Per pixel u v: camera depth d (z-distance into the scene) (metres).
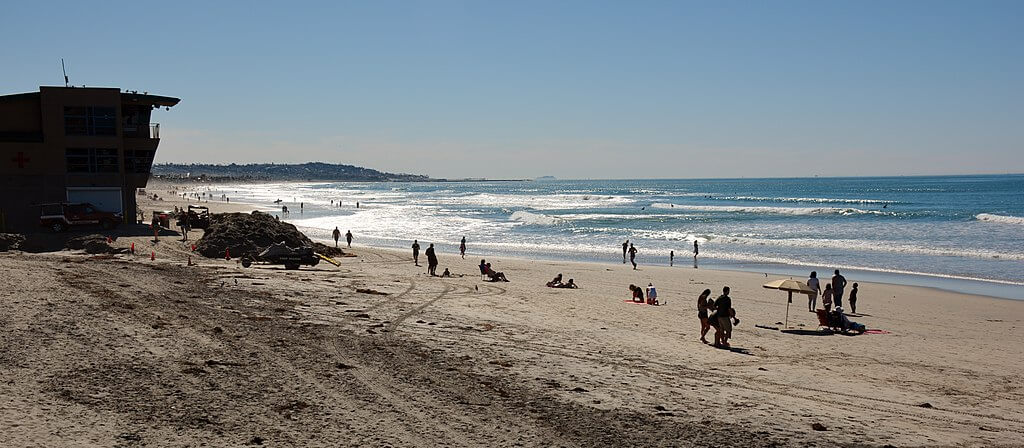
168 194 172.38
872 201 116.44
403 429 10.26
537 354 15.59
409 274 31.95
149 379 11.84
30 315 15.53
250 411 10.64
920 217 78.31
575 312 22.66
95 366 12.30
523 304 23.72
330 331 16.59
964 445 10.77
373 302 21.66
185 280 23.42
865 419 11.91
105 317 15.97
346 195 191.38
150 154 43.81
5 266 23.58
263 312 18.47
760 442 10.37
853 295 25.58
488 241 57.00
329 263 34.44
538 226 71.75
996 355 18.33
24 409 9.97
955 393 14.17
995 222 69.75
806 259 43.97
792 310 25.61
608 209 105.94
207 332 15.41
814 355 17.58
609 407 11.79
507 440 10.02
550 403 11.85
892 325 23.06
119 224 41.12
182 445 9.17
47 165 40.47
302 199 158.75
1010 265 40.19
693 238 57.06
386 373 13.12
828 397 13.37
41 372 11.73
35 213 40.34
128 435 9.37
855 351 18.28
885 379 15.20
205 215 46.16
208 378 12.12
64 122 40.69
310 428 10.09
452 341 16.36
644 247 51.97
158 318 16.41
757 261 43.22
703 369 15.29
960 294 30.73
